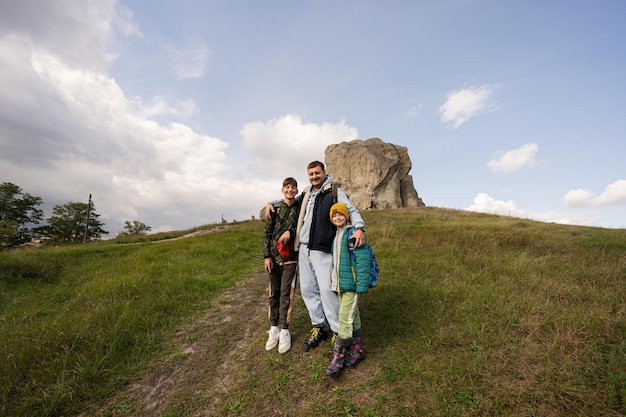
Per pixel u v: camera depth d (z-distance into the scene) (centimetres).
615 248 683
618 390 225
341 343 281
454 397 238
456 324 346
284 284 339
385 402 246
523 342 301
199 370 322
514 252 691
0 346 344
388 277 530
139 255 879
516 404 227
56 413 263
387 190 2927
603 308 357
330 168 3206
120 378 309
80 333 362
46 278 715
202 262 757
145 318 421
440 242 817
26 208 3369
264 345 355
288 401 263
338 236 298
